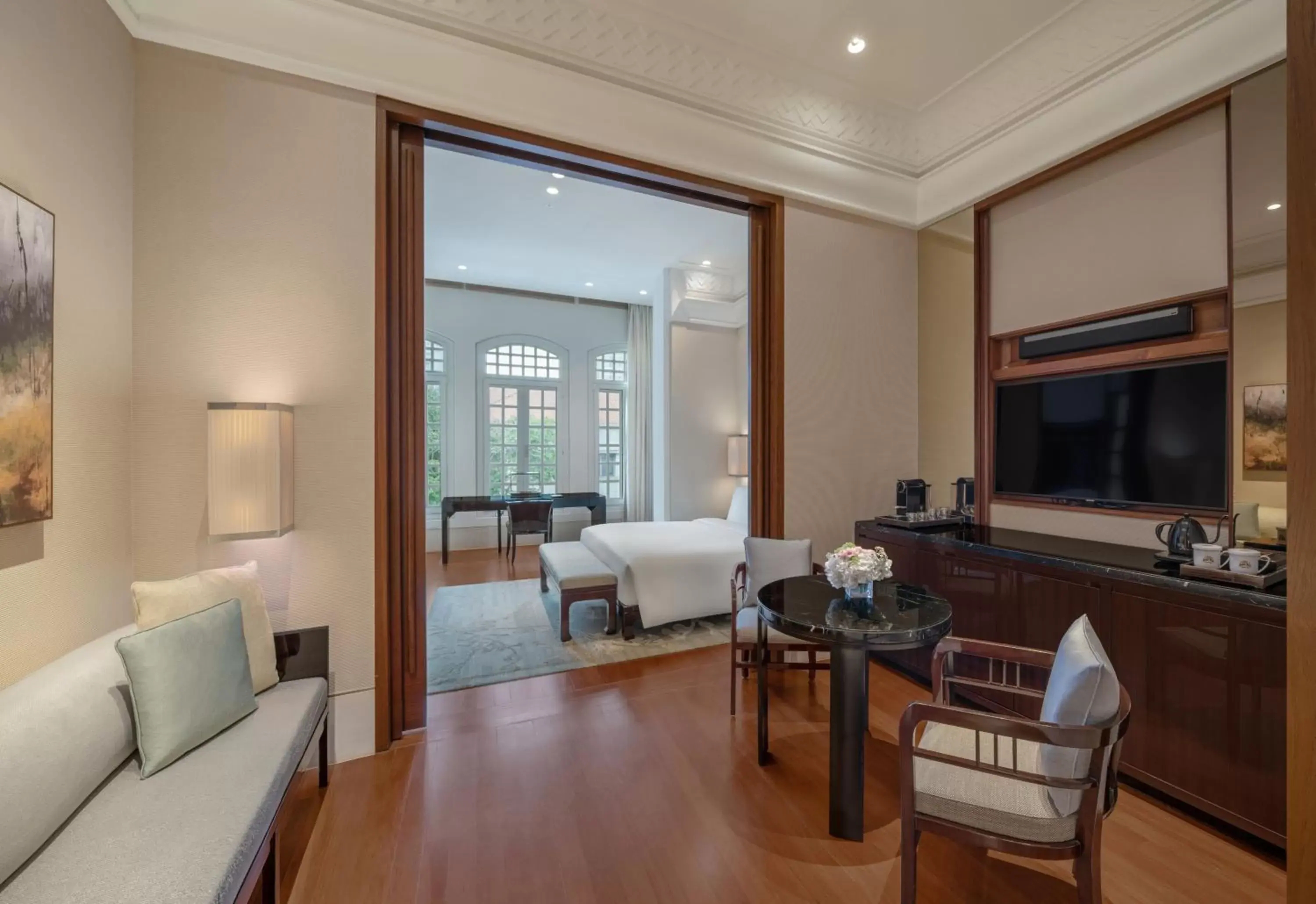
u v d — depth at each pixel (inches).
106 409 73.3
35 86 60.9
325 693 80.4
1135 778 79.9
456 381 267.1
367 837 70.6
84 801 50.9
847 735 70.9
